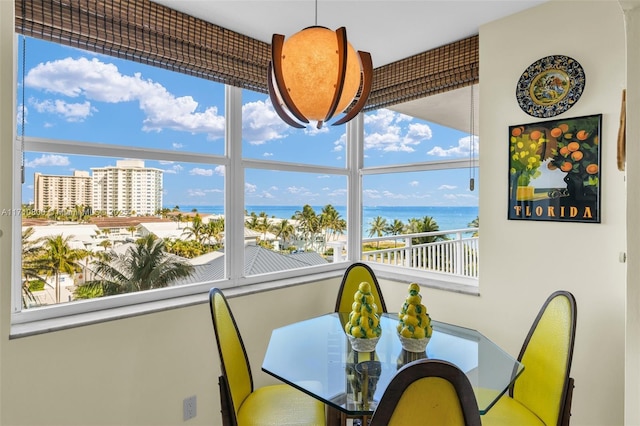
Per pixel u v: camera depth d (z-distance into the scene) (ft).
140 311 5.69
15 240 5.03
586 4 5.82
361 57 4.65
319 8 6.28
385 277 8.68
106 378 5.29
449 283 7.97
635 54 1.88
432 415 3.10
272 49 4.10
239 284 7.53
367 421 5.13
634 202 1.87
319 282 8.38
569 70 5.98
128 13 5.74
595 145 5.74
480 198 7.08
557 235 6.15
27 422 4.64
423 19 6.69
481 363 4.79
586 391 5.86
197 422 6.27
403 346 5.03
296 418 4.88
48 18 5.02
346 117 4.66
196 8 6.27
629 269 1.89
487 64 6.91
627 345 1.88
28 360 4.65
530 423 4.79
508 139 6.67
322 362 4.87
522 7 6.34
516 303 6.62
